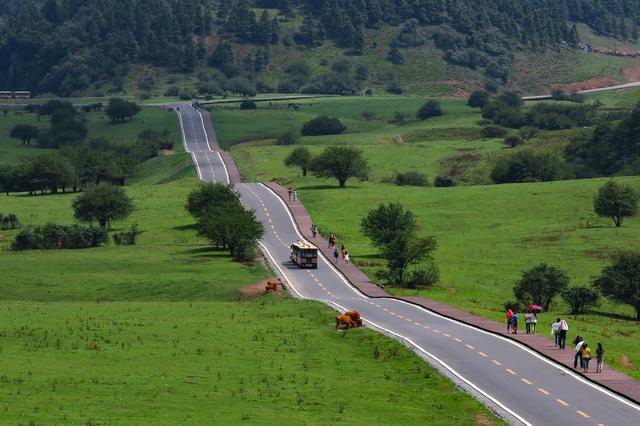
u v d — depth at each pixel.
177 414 83.56
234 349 117.31
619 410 92.81
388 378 105.81
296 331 132.62
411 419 87.56
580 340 109.31
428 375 106.06
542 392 99.31
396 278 191.25
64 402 85.25
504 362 112.75
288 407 89.06
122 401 87.06
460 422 88.12
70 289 174.62
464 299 172.38
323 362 112.56
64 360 105.94
